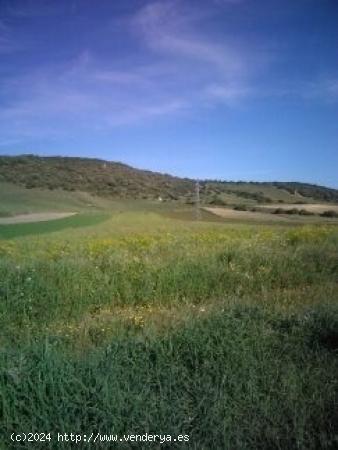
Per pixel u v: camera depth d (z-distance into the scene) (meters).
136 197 148.50
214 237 21.53
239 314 6.80
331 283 10.29
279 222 63.75
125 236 24.95
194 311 7.85
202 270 9.87
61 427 3.86
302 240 18.77
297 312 6.96
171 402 4.27
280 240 18.09
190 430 3.96
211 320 6.26
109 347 5.29
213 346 5.34
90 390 4.28
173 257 11.67
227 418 4.03
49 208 108.50
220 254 12.18
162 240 19.69
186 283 9.39
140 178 184.62
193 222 56.41
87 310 8.34
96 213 82.25
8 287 8.23
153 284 9.16
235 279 9.98
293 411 4.16
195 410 4.16
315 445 3.76
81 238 25.16
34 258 13.20
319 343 5.69
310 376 4.79
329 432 3.91
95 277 9.03
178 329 5.96
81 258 12.05
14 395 4.14
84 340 6.34
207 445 3.77
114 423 3.91
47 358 4.66
